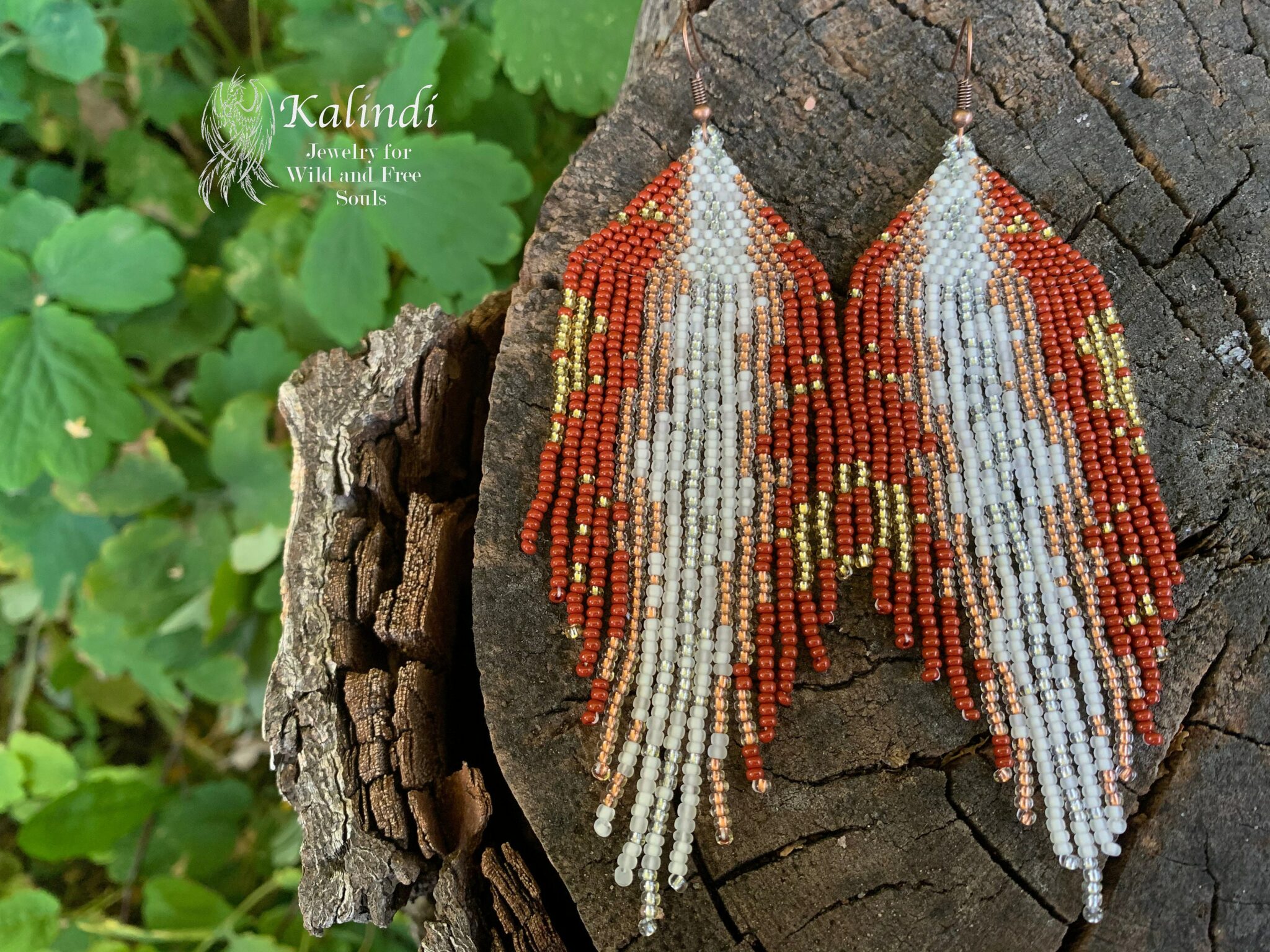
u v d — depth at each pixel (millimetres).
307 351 262
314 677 174
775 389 192
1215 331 189
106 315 258
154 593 256
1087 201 195
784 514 185
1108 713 180
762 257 196
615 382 188
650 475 190
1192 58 196
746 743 173
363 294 236
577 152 198
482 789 168
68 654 287
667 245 196
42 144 268
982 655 180
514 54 236
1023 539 189
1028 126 197
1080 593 187
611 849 168
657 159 197
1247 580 179
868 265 192
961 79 191
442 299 249
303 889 166
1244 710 174
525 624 175
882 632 179
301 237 256
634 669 182
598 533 181
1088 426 189
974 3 197
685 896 167
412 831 167
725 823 168
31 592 285
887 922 166
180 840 270
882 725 174
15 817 279
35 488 260
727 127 197
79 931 257
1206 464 185
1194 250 192
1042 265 193
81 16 240
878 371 191
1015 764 174
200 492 261
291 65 247
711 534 187
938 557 185
